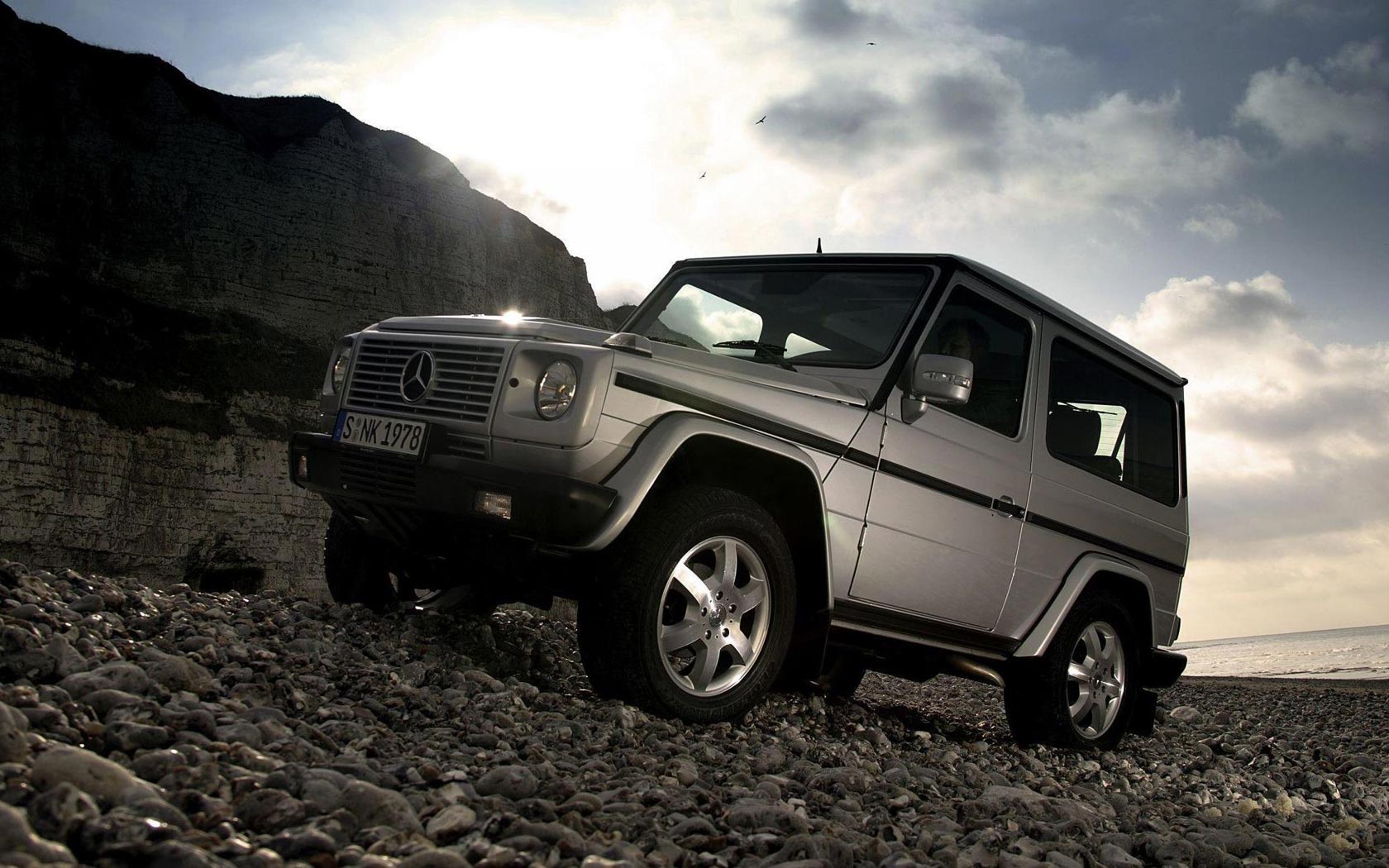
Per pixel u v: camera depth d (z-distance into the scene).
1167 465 7.00
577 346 4.07
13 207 47.06
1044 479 5.79
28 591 3.79
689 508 4.12
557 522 3.85
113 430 42.22
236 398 46.72
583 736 3.68
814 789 3.44
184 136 52.78
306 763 2.65
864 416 4.78
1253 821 4.77
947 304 5.22
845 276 5.44
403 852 2.01
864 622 4.97
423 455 4.21
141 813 1.86
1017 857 2.83
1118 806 4.62
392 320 4.88
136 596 4.39
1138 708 6.45
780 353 5.25
